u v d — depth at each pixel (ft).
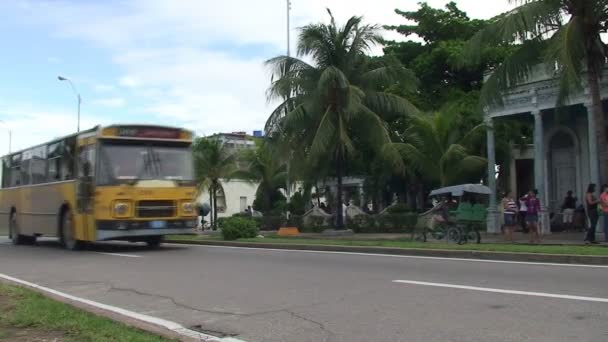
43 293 32.37
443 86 110.63
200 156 120.06
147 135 58.75
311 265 43.57
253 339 22.29
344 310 26.61
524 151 99.66
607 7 55.47
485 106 66.28
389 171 103.04
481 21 112.98
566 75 55.26
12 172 80.94
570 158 80.02
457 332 21.94
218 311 27.58
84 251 61.57
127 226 56.54
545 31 59.16
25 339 21.47
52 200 67.41
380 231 91.04
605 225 55.93
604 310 24.73
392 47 116.26
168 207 58.70
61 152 65.72
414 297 28.91
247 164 125.59
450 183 87.35
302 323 24.54
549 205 81.46
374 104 87.25
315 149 80.64
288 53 116.06
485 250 46.52
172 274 40.73
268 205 128.26
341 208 88.48
